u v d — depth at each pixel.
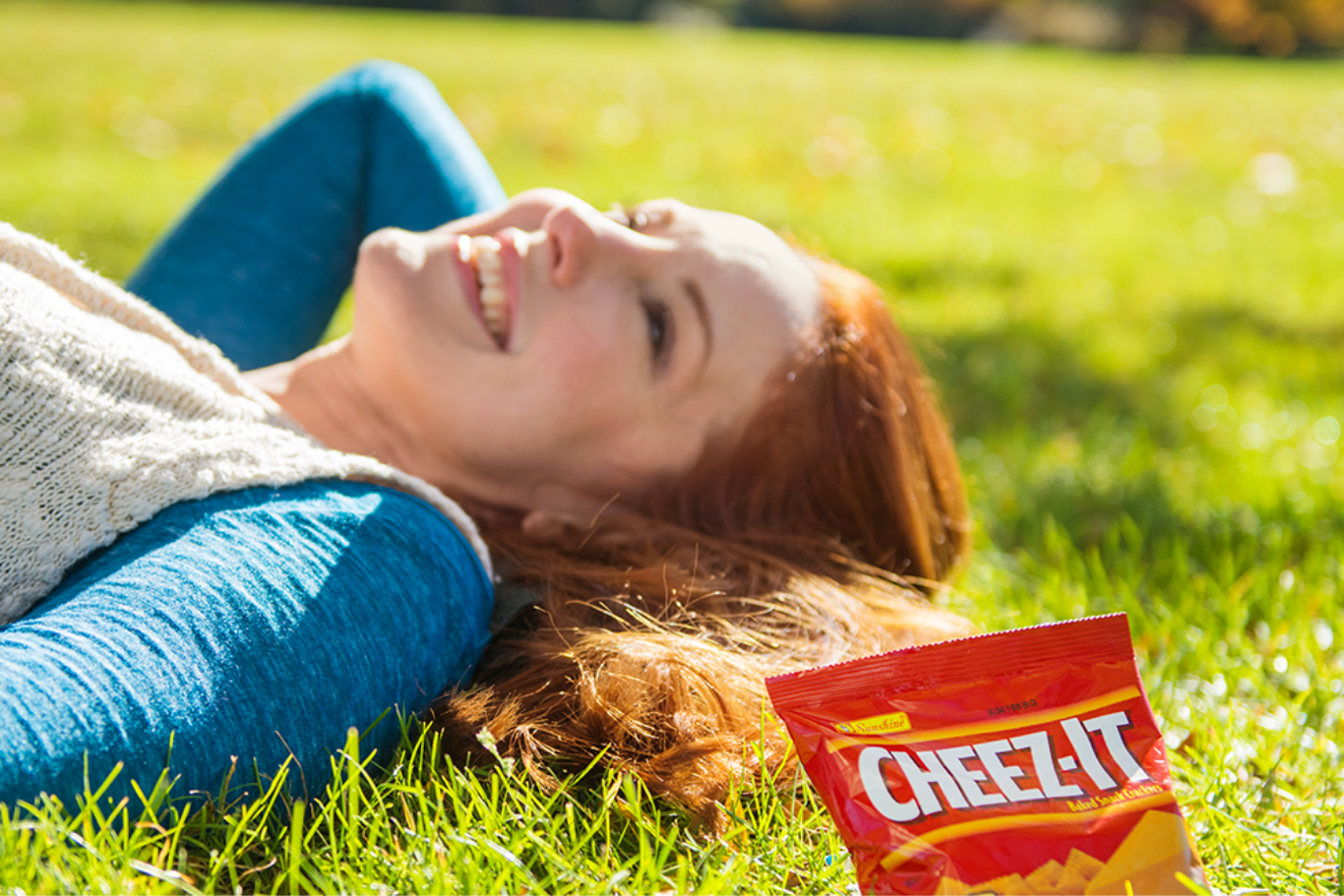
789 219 4.68
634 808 1.14
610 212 1.74
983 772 1.01
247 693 1.05
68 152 5.18
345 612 1.13
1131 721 1.05
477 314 1.56
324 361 1.68
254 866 1.04
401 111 2.28
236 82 8.52
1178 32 25.12
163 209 4.05
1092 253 4.60
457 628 1.26
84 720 0.97
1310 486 2.30
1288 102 11.79
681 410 1.61
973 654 1.07
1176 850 0.96
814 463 1.69
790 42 23.34
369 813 1.09
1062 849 0.95
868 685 1.06
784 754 1.25
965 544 1.92
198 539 1.12
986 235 4.81
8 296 1.16
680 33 24.19
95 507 1.15
